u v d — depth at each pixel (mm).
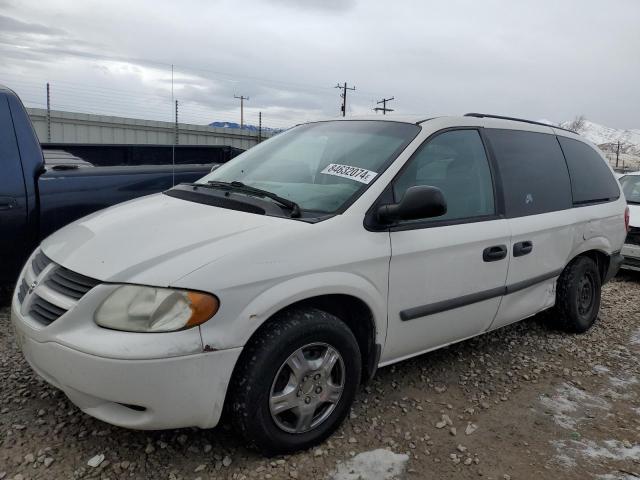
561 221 4180
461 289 3373
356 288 2764
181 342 2250
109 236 2668
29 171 4270
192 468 2564
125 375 2213
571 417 3334
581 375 3969
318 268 2609
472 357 4125
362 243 2812
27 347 2518
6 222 4133
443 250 3199
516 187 3857
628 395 3691
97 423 2861
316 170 3277
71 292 2422
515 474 2715
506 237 3625
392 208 2836
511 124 4070
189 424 2398
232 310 2357
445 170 3393
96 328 2295
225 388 2396
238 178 3498
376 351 2998
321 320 2646
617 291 6715
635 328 5145
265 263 2463
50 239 2988
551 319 4758
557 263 4258
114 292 2311
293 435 2674
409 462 2740
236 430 2568
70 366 2297
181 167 5219
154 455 2637
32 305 2580
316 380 2691
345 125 3709
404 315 3066
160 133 16359
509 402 3467
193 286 2291
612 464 2854
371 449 2816
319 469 2619
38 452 2598
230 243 2488
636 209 7652
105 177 4676
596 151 5062
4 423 2818
